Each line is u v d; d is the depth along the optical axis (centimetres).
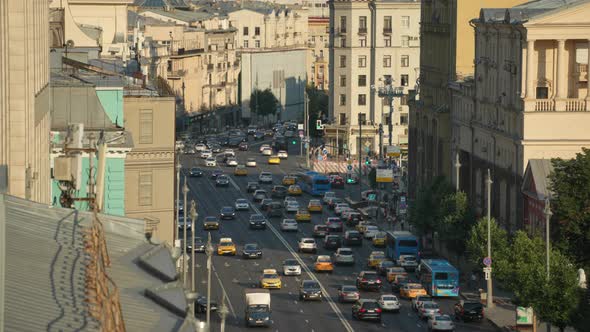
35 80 13075
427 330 19612
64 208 9181
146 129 18412
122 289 7500
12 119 11919
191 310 7362
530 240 19550
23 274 7256
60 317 6544
